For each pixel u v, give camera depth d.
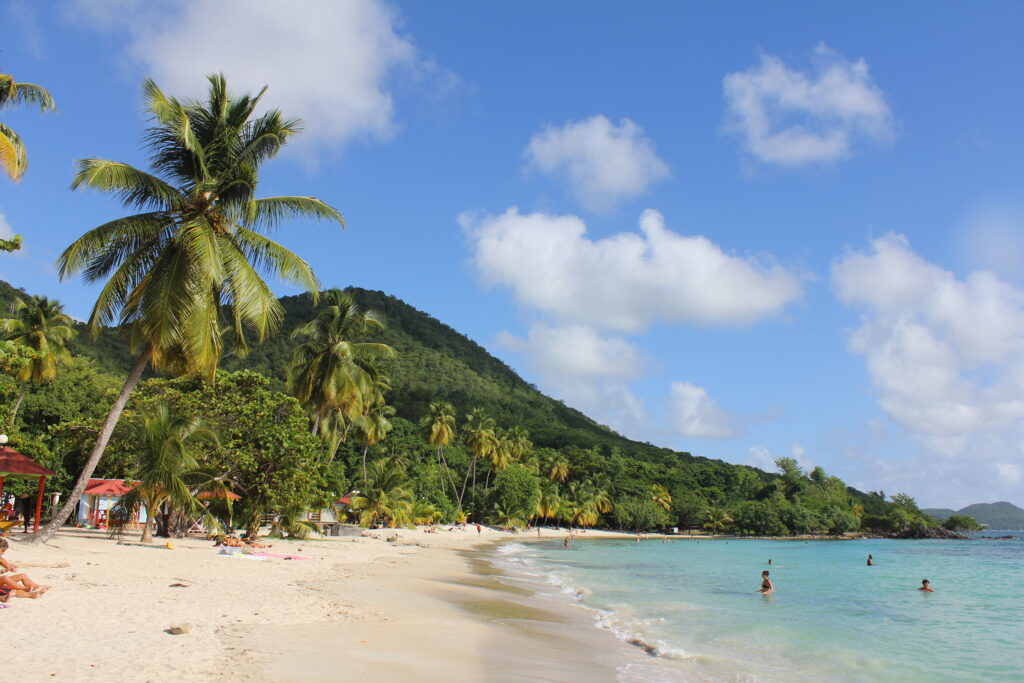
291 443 31.94
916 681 12.88
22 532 28.86
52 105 17.95
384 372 55.41
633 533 120.69
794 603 25.50
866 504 163.75
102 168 18.86
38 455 29.50
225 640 10.54
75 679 7.67
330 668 9.51
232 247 21.00
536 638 14.52
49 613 11.29
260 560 25.06
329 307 39.00
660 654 13.89
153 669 8.39
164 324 19.30
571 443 161.50
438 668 10.43
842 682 12.34
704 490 141.38
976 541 138.50
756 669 12.96
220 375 33.16
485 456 100.56
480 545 58.31
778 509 127.94
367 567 27.12
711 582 32.94
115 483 36.53
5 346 17.36
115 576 16.72
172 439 26.14
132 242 21.08
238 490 34.78
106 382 52.22
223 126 21.80
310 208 22.73
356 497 64.50
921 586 34.22
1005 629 19.97
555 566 40.03
